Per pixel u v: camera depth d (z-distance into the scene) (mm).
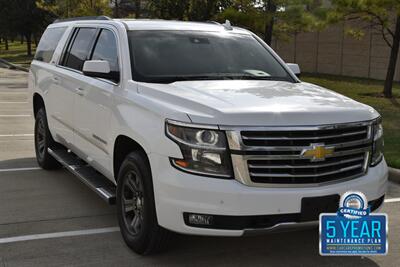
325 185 3949
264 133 3805
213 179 3783
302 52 27219
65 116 6262
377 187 4242
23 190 6398
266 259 4445
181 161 3861
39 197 6133
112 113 4844
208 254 4516
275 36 20219
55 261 4355
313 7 17422
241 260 4418
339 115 4059
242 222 3777
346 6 14422
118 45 5258
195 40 5523
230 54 5504
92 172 5801
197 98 4148
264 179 3812
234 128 3781
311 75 24516
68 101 6125
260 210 3775
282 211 3814
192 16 19531
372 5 14023
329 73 25500
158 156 3990
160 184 3947
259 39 6055
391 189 6719
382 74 22266
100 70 4949
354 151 4109
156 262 4340
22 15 43938
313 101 4277
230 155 3789
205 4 19312
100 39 5770
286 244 4777
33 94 7648
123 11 27469
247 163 3785
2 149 8766
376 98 15398
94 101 5301
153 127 4121
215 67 5238
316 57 26266
